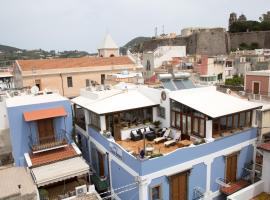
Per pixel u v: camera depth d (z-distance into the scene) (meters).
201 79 57.12
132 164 17.28
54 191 20.75
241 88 41.59
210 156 19.34
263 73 33.19
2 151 24.45
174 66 65.00
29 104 21.86
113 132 22.61
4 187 16.36
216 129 20.25
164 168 17.16
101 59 56.44
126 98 24.38
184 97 22.20
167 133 22.20
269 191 17.80
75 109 28.23
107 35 69.88
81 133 27.05
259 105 22.48
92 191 19.39
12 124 21.39
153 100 24.44
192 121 20.73
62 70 49.25
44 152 22.11
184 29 135.12
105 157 21.50
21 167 19.89
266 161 17.64
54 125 22.81
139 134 22.34
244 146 21.61
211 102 21.75
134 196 17.56
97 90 28.03
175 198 18.16
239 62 64.81
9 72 74.06
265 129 22.92
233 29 128.12
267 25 118.19
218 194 20.44
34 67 47.94
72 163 20.75
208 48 112.69
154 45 134.75
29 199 15.66
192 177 18.64
